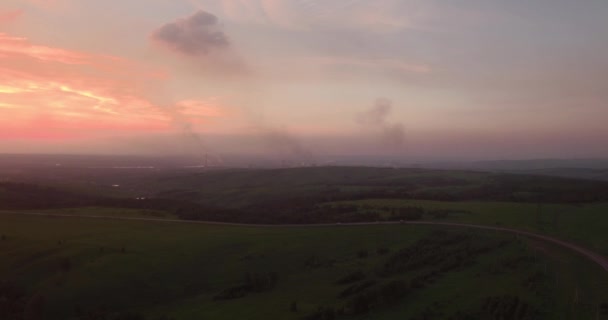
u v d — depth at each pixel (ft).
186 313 209.87
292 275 258.57
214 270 277.44
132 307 234.38
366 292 180.86
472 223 329.11
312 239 322.75
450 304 157.28
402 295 176.04
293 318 178.19
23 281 252.42
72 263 274.36
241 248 313.53
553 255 209.87
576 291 151.02
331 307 184.44
